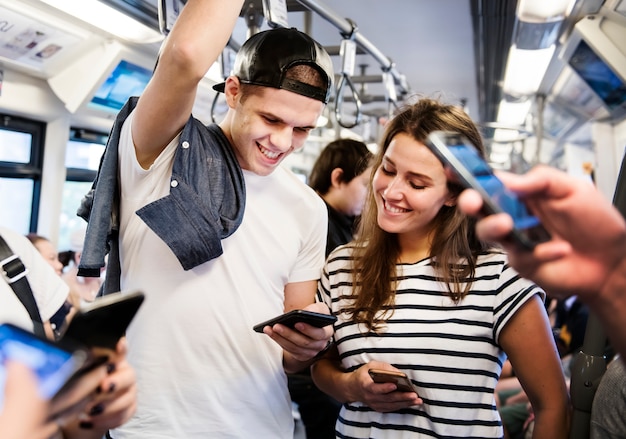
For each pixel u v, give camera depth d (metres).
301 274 1.49
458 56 4.47
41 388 0.56
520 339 1.22
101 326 0.72
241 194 1.32
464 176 0.57
